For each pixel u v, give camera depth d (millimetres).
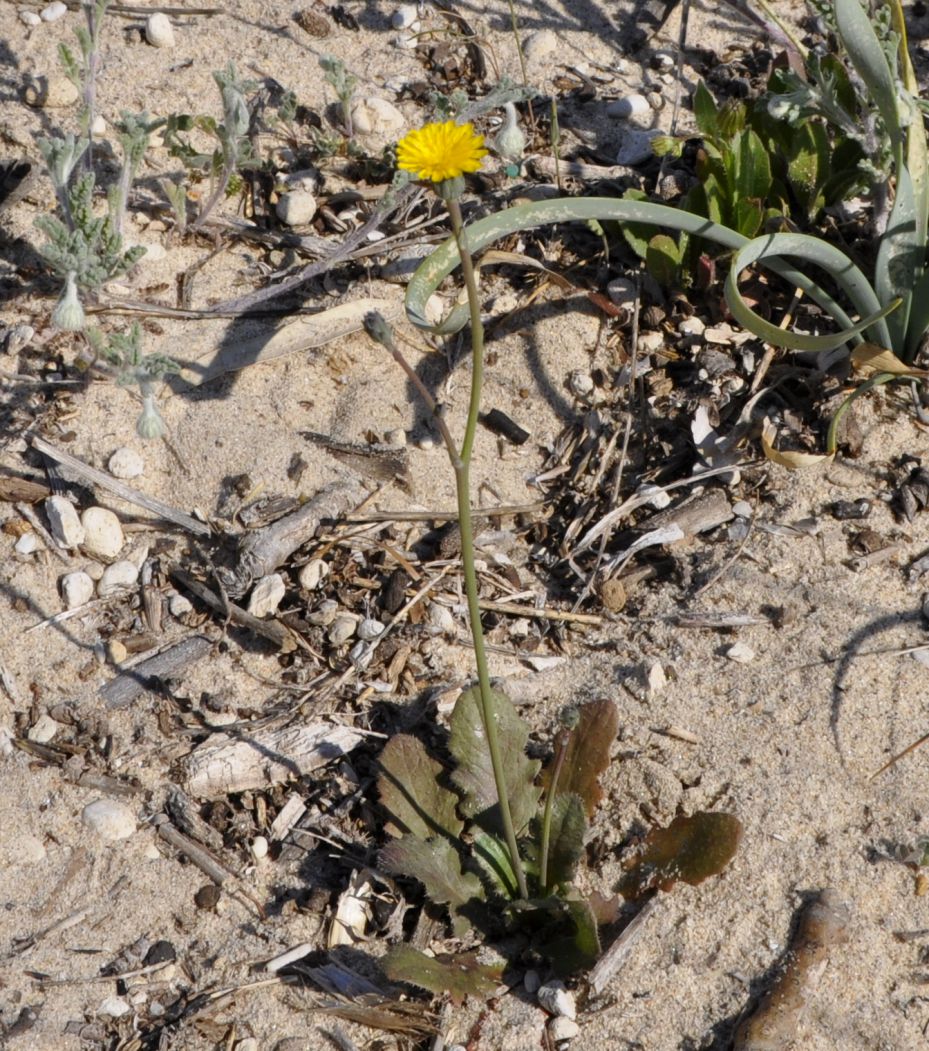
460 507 704
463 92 880
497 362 875
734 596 825
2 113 919
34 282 883
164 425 859
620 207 832
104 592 833
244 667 820
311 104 933
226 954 772
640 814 786
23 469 850
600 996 758
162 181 887
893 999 753
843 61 892
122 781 801
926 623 813
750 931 764
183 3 960
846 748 792
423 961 741
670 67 953
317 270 871
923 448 849
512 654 823
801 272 880
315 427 864
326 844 790
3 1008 764
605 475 858
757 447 854
